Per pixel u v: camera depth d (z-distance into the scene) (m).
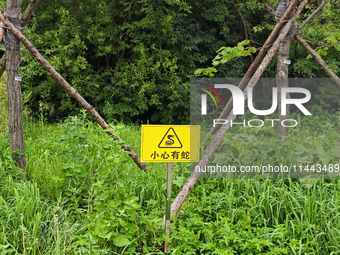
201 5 11.04
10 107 3.90
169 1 9.05
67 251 2.77
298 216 3.54
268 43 4.05
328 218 3.33
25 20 3.86
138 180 4.14
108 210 2.98
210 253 3.00
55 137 6.11
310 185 3.75
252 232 3.32
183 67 10.19
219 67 11.02
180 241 3.10
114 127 3.19
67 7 10.08
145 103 9.90
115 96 9.97
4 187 3.61
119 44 10.34
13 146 3.96
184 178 4.24
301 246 2.87
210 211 3.60
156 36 10.13
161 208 3.66
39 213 3.03
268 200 3.55
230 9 11.95
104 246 2.91
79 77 9.60
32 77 9.48
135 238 3.00
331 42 5.04
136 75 9.60
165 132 2.89
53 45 9.14
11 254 2.82
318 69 10.28
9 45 3.79
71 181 3.89
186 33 10.28
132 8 10.16
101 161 4.33
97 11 9.91
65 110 10.09
